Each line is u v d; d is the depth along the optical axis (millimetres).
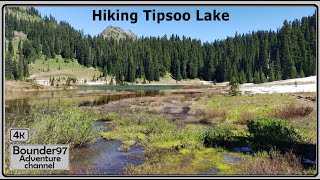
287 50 128375
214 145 17609
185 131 20562
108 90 100062
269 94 46062
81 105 44062
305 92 46031
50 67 193500
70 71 192625
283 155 14344
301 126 20953
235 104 35844
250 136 18859
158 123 24656
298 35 134500
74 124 17562
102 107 40438
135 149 17297
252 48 166250
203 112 31344
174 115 31453
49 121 15883
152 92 82750
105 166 13906
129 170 13195
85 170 12898
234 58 169000
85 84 163500
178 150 16828
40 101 51438
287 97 39438
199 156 15602
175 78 179875
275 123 18172
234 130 21969
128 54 192125
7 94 70375
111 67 188375
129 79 175125
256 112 29062
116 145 18172
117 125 25047
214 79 170500
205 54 181750
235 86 49469
